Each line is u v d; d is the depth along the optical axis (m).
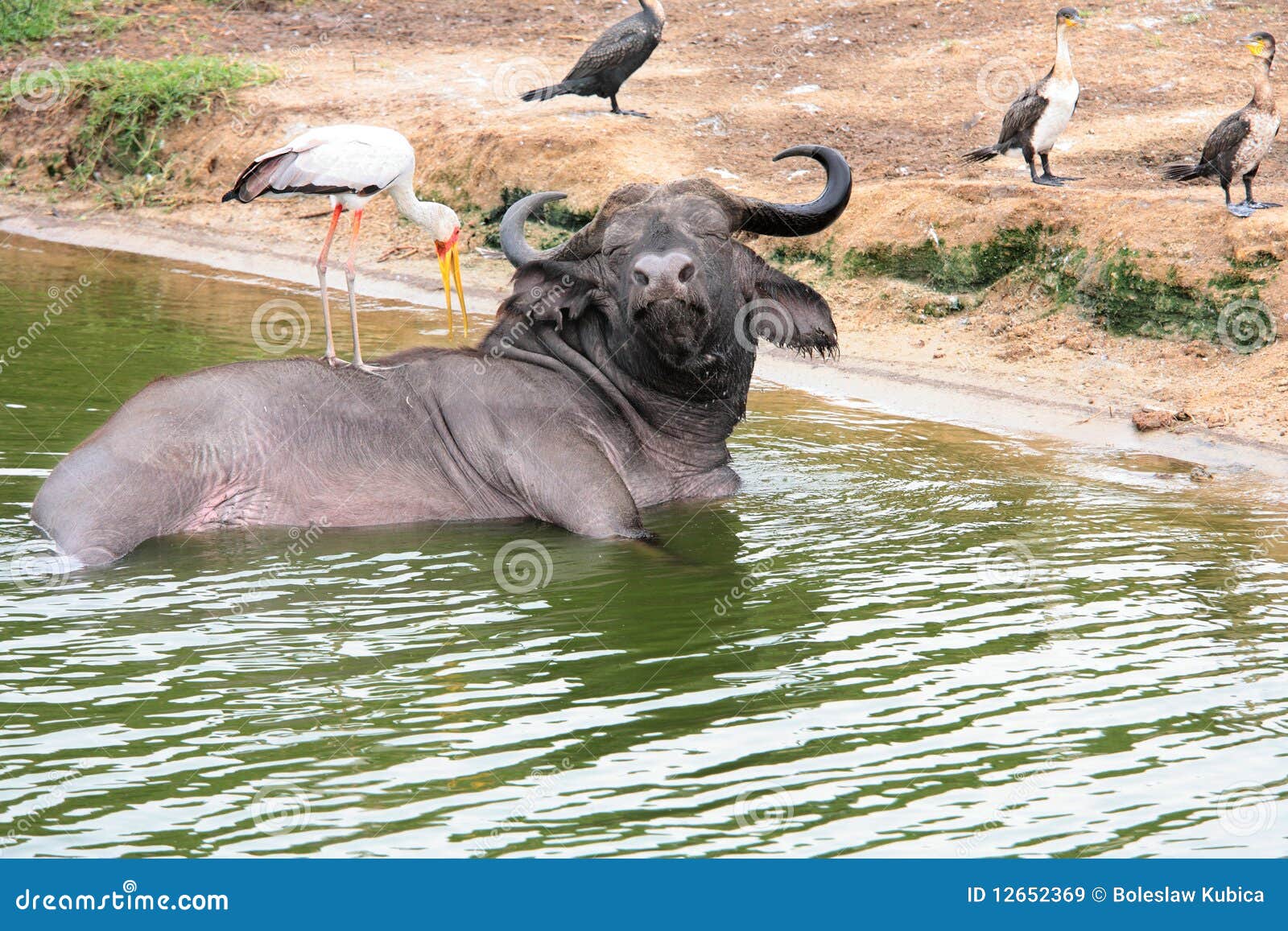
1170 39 21.91
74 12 28.42
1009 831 6.52
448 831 6.51
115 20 27.78
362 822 6.58
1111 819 6.61
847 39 23.61
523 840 6.45
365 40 26.56
